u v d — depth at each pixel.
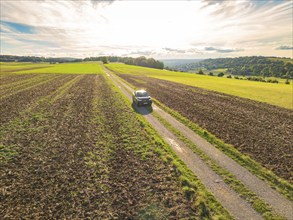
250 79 105.62
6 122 19.16
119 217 7.96
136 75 78.38
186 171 11.12
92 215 8.06
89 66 140.62
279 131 17.83
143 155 12.95
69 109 24.28
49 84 46.22
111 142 14.99
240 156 12.81
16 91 36.47
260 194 9.20
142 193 9.35
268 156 12.92
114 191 9.48
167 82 57.09
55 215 8.05
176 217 7.91
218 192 9.35
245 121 20.81
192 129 18.30
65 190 9.53
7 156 12.73
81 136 16.08
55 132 16.86
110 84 47.41
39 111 23.20
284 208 8.30
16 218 7.89
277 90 49.53
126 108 25.20
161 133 17.23
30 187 9.73
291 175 10.73
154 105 27.95
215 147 14.44
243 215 7.94
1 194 9.21
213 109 25.92
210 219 7.79
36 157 12.64
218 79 85.56
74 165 11.74
